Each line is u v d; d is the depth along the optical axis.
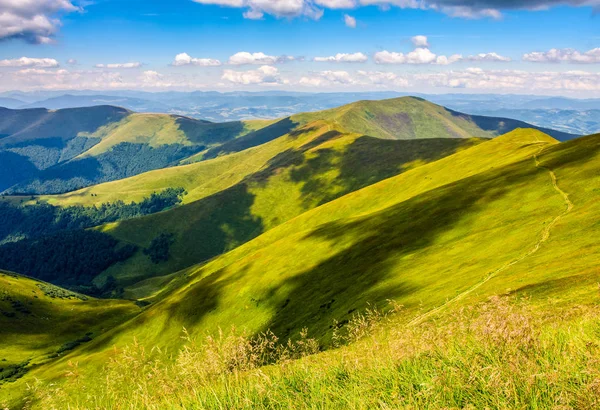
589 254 34.00
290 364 7.69
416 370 6.29
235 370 7.27
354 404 5.77
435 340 7.31
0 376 106.56
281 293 85.38
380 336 9.24
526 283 31.70
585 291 22.58
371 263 70.94
